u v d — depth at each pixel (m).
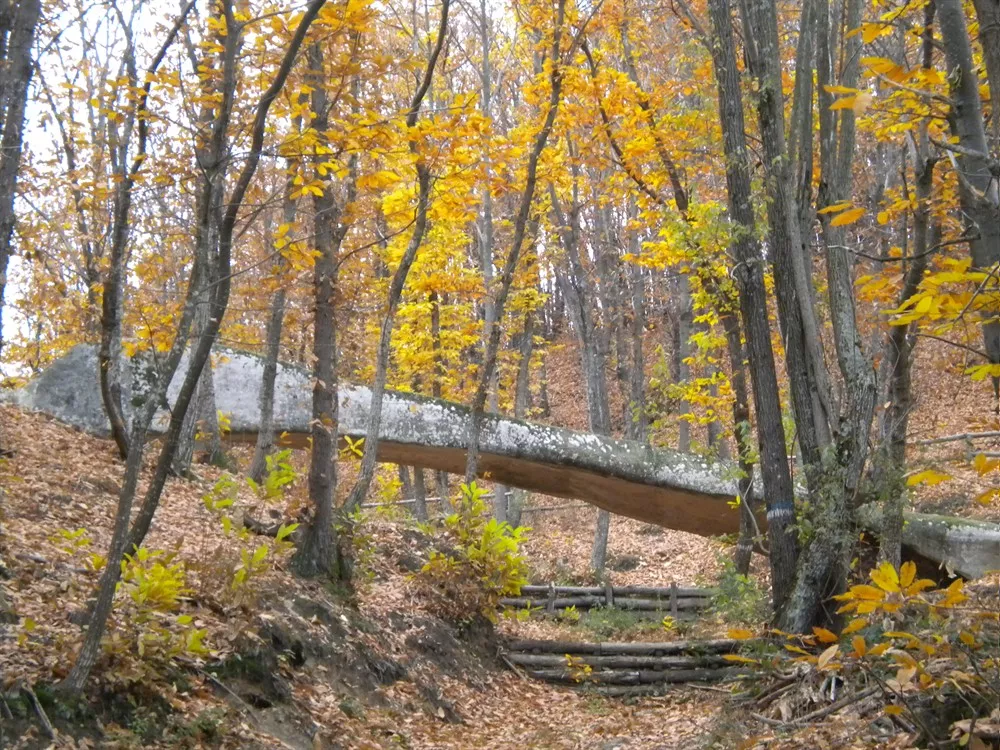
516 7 15.20
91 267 10.93
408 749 7.38
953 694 4.39
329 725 6.90
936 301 2.85
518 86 21.67
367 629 9.17
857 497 8.27
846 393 8.44
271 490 8.26
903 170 7.60
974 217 3.62
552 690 10.81
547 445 13.08
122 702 5.34
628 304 27.64
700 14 13.58
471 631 11.16
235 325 11.73
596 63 13.41
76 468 9.59
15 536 6.81
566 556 19.03
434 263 15.80
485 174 9.06
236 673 6.58
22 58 5.39
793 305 9.00
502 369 24.28
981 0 3.24
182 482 10.72
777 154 8.98
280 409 12.82
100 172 9.36
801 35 8.87
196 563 6.98
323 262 9.22
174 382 12.16
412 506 21.61
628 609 14.48
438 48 9.50
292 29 6.06
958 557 11.12
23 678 4.91
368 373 19.19
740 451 11.35
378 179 6.59
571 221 19.48
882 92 8.23
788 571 8.83
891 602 3.25
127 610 5.98
